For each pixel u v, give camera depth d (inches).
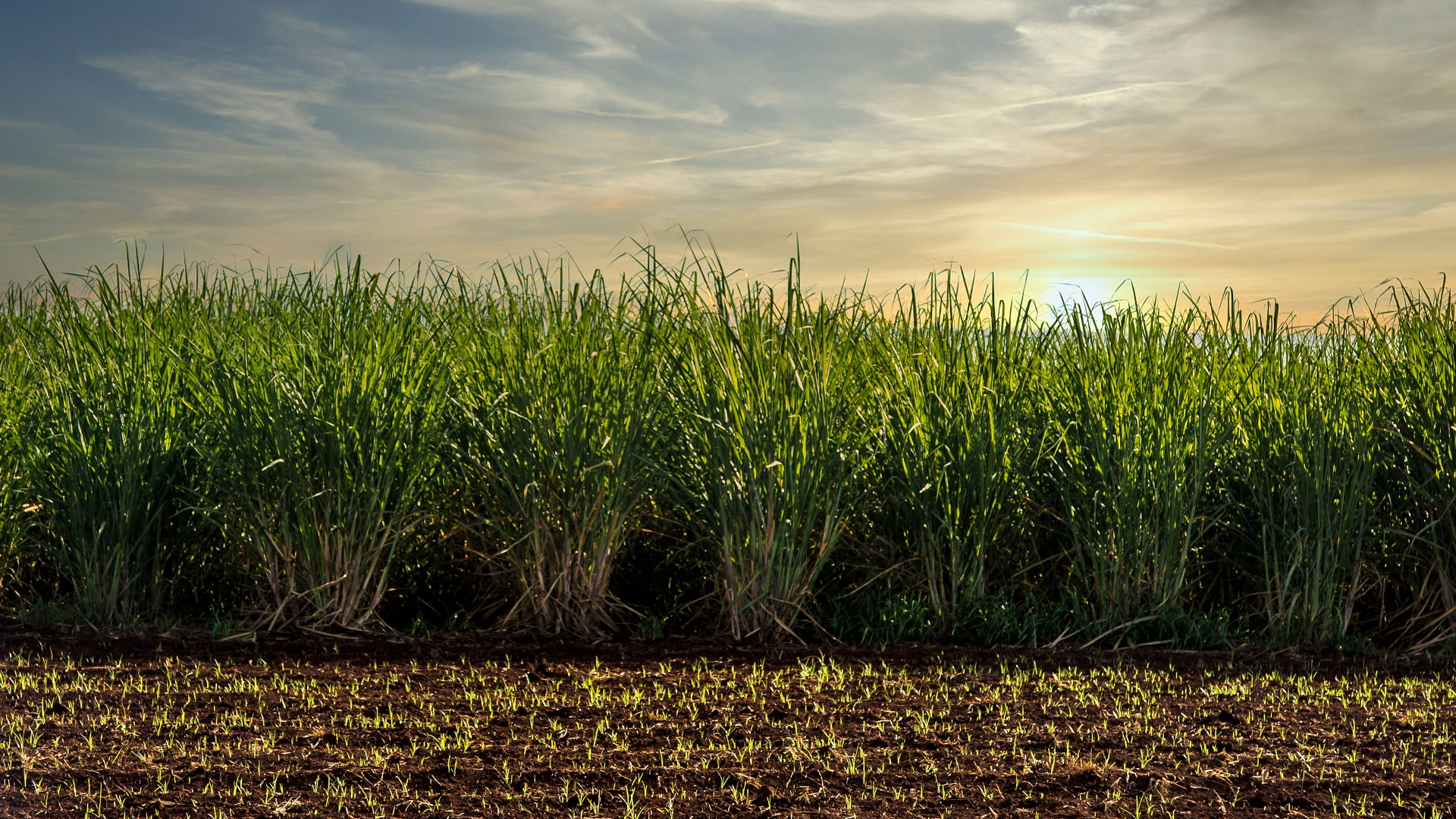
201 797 132.4
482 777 141.1
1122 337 246.4
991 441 231.3
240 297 272.1
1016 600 250.4
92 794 132.5
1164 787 139.9
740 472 223.5
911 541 240.8
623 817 128.2
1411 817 130.6
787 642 223.5
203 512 225.5
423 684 187.8
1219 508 244.8
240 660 202.2
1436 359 239.5
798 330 228.4
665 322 232.1
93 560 227.0
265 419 220.5
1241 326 255.4
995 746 156.8
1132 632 231.5
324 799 132.3
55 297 251.9
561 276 238.1
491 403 228.1
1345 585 240.4
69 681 184.2
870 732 162.7
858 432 238.4
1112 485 234.2
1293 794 137.6
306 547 223.0
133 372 235.0
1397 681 202.4
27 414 240.4
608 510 225.6
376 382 222.5
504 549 231.0
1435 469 236.5
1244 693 189.0
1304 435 235.6
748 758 149.5
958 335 245.4
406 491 225.8
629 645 219.6
